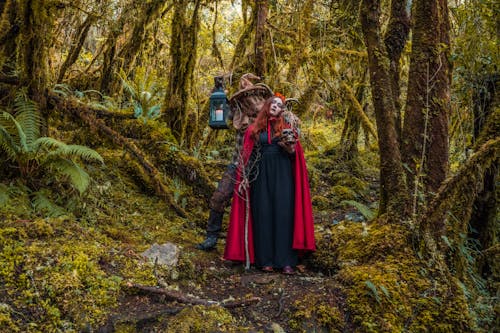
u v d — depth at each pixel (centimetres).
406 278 342
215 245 432
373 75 422
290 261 394
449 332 314
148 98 572
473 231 418
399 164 408
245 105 432
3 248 301
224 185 419
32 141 375
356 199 645
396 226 388
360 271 345
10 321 258
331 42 726
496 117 408
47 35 400
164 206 486
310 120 1059
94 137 517
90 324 275
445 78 411
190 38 585
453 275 369
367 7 424
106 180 479
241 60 702
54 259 306
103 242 358
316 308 317
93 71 719
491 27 421
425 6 409
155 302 309
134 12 652
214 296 341
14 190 370
